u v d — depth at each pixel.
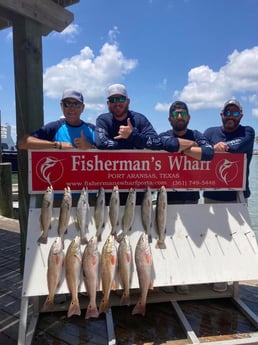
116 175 2.87
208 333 2.70
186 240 2.86
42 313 2.94
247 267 2.88
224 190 3.07
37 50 3.52
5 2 3.07
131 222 2.74
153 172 2.92
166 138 2.84
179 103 3.08
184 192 3.17
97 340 2.60
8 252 4.56
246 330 2.75
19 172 3.64
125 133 2.71
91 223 2.74
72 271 2.49
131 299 2.98
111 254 2.55
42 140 2.76
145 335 2.67
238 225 2.98
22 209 3.69
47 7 3.48
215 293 3.12
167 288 3.14
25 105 3.48
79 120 3.03
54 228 2.67
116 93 2.88
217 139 3.34
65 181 2.79
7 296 3.30
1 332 2.70
